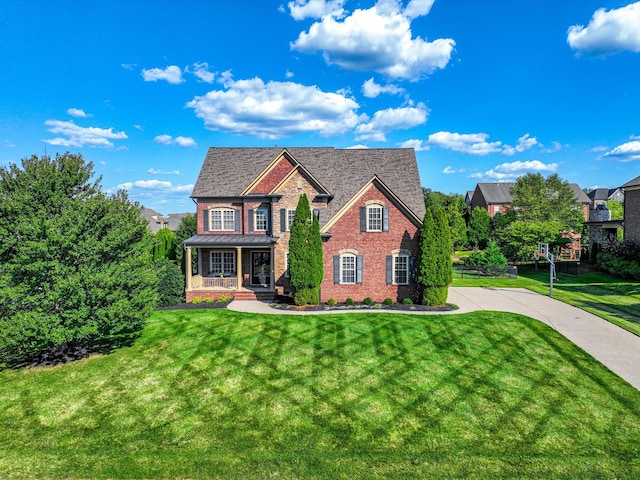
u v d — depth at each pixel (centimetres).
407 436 1093
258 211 3084
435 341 1794
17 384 1416
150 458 995
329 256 2620
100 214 1612
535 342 1775
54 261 1387
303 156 3272
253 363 1577
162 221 7856
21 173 1505
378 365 1555
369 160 3197
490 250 3825
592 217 4616
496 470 945
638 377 1437
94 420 1186
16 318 1351
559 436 1091
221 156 3369
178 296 2717
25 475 930
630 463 974
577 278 3612
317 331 1923
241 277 2878
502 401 1284
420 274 2441
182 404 1275
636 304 2470
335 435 1098
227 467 957
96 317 1493
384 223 2583
